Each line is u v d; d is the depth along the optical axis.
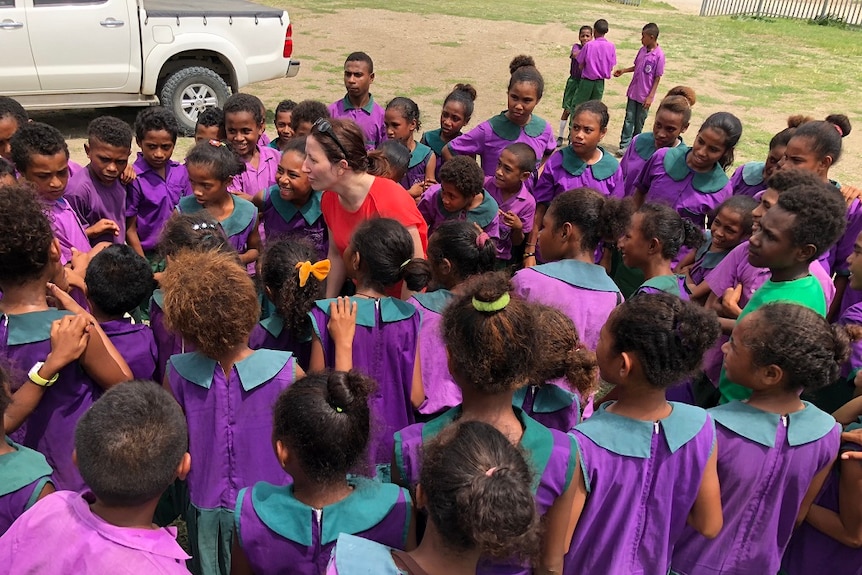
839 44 19.25
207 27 8.40
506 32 17.95
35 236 2.36
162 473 1.70
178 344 2.84
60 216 3.50
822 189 2.75
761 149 9.67
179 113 8.44
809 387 2.12
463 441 1.58
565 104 10.00
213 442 2.32
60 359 2.26
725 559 2.21
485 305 1.91
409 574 1.56
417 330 2.67
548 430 1.99
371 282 2.71
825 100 12.90
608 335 2.08
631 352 2.00
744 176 4.51
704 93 12.91
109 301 2.61
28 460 1.97
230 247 3.09
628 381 2.04
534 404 2.43
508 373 1.91
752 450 2.11
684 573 2.25
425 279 2.67
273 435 1.87
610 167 4.70
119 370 2.49
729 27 21.69
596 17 21.81
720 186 4.45
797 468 2.10
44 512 1.70
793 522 2.19
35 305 2.46
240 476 2.36
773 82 14.19
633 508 2.03
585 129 4.55
